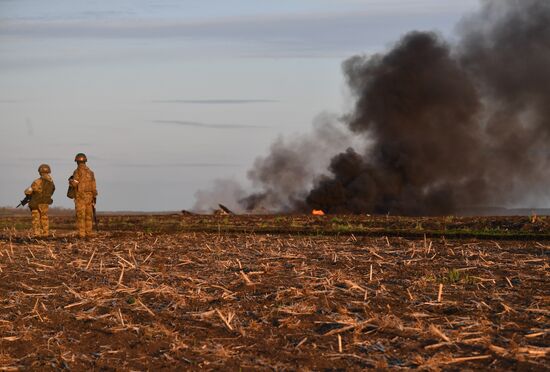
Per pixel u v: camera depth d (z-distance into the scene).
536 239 50.50
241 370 20.75
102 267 39.56
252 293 30.61
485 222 61.91
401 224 64.12
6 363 22.39
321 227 62.69
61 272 38.31
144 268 38.22
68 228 72.75
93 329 25.88
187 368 21.20
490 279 32.16
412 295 29.00
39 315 27.69
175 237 55.88
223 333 24.64
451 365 20.55
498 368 20.19
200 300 29.69
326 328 24.69
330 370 20.52
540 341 22.45
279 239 51.91
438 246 45.88
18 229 73.94
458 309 26.50
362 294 29.41
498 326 24.06
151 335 24.64
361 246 46.44
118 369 21.36
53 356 22.92
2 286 34.66
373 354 21.64
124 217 85.00
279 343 23.27
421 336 23.20
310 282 32.38
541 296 28.30
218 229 61.75
